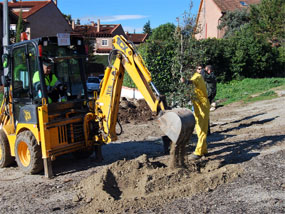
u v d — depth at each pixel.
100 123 6.84
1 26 29.06
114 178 5.49
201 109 6.45
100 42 53.72
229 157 6.52
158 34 44.34
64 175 6.48
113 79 6.54
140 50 14.69
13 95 7.03
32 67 6.55
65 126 6.69
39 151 6.44
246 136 8.36
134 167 5.70
